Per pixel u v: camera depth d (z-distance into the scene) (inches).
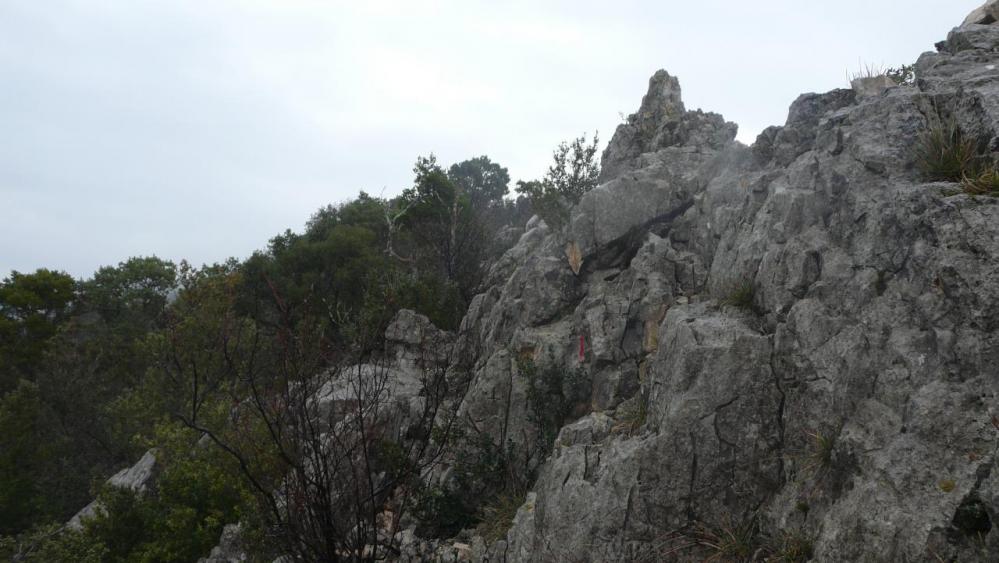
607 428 416.8
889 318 287.0
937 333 260.5
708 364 339.9
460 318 921.5
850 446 275.1
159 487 639.8
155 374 844.0
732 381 332.8
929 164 305.1
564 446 414.9
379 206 1450.5
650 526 332.5
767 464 318.3
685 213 545.6
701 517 325.4
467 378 555.5
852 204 333.7
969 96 303.7
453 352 709.3
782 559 281.0
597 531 345.7
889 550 234.2
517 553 389.7
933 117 327.3
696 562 311.9
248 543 502.0
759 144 507.8
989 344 241.0
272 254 1300.4
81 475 983.0
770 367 330.6
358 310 988.6
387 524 461.7
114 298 1565.0
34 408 1006.4
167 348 759.7
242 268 1089.4
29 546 695.1
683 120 689.0
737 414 328.5
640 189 568.1
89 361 1194.6
